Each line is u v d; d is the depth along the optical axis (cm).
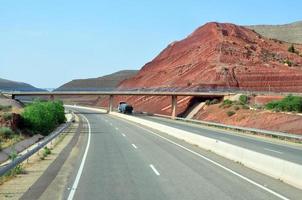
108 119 7919
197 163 2066
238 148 2136
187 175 1672
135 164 2011
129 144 3158
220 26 16938
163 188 1380
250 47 15275
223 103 8856
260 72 12606
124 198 1214
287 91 12031
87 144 3147
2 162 2380
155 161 2134
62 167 1905
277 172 1614
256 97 8844
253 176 1659
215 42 15062
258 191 1343
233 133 5044
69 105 18462
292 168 1489
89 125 5959
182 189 1363
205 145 2861
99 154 2466
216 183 1486
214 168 1889
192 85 12025
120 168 1870
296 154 2758
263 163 1767
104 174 1689
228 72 12456
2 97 10075
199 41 16388
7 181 1507
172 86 13325
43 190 1332
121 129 5131
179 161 2141
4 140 3288
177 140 3600
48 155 2400
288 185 1461
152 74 16088
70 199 1197
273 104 7450
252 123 6556
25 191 1312
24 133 3900
